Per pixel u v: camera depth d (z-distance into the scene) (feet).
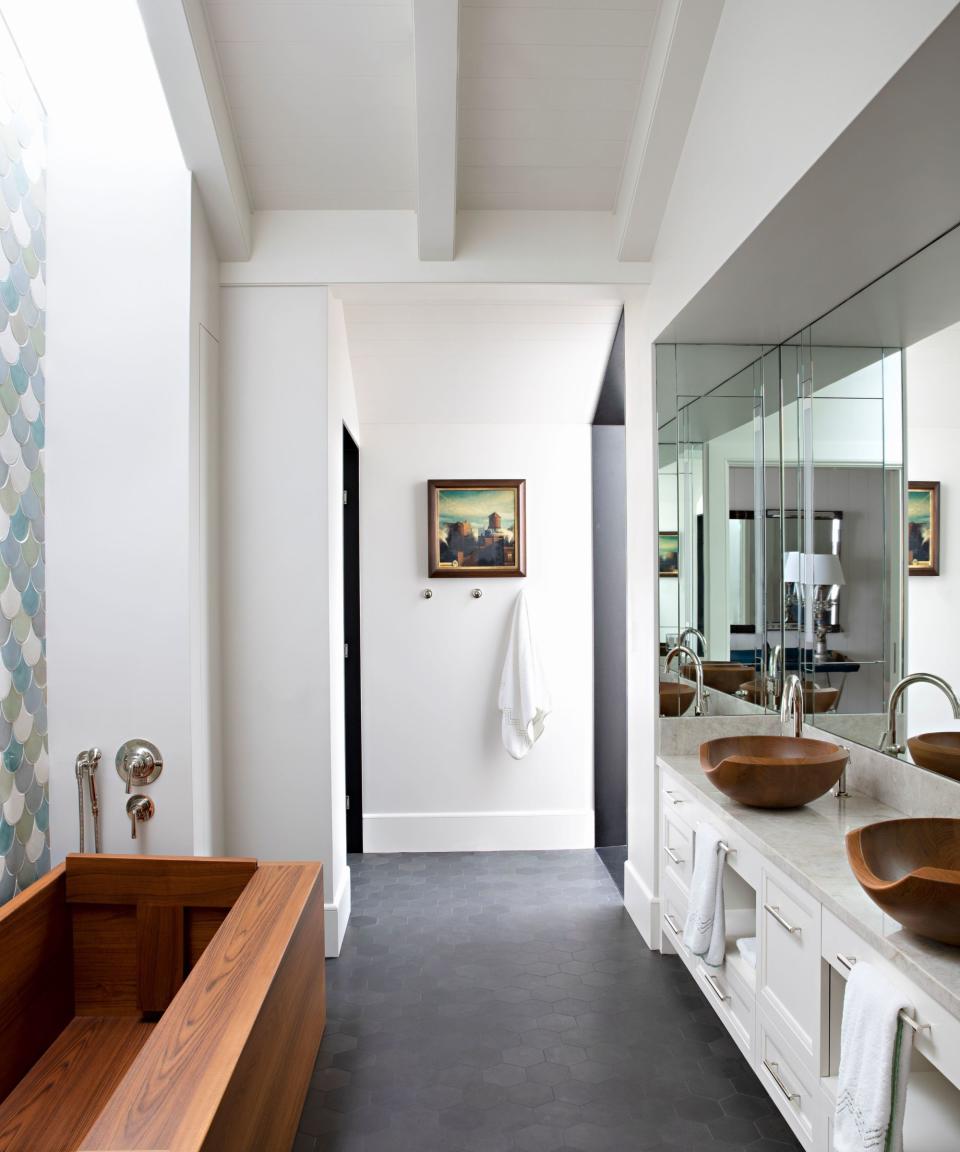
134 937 7.43
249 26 7.86
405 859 13.25
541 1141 6.57
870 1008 4.68
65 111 8.27
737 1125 6.76
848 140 5.18
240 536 9.64
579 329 11.98
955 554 6.59
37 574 8.02
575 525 13.74
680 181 8.67
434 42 7.22
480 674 13.69
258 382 9.68
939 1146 4.75
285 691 9.64
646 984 9.11
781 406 9.91
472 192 9.68
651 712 10.11
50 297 8.25
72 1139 5.70
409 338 11.99
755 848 6.70
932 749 6.85
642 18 7.91
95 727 8.21
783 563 9.84
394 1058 7.70
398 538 13.61
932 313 6.91
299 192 9.52
